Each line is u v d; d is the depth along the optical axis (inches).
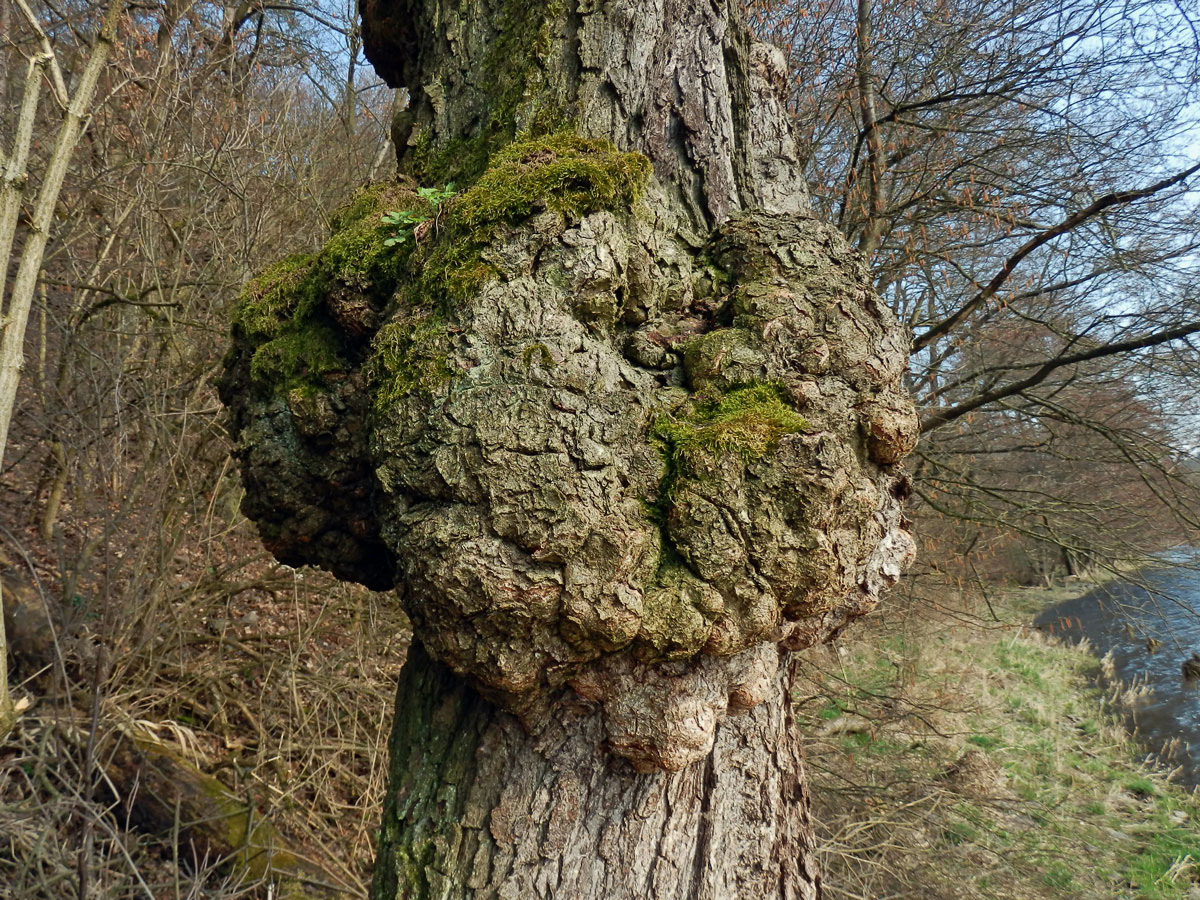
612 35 67.8
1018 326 247.1
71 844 119.0
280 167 234.7
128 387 166.2
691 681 55.2
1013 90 226.5
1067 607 429.4
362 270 63.0
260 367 65.9
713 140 70.8
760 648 58.1
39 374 159.3
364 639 199.3
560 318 54.0
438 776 61.0
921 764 237.8
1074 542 238.7
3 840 112.7
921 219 243.0
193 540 208.1
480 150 69.7
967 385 261.0
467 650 52.0
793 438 52.7
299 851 148.2
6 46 170.6
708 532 51.8
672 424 55.2
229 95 217.5
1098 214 205.3
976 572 256.8
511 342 52.8
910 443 60.9
